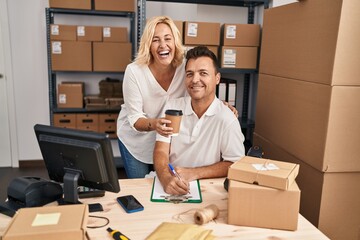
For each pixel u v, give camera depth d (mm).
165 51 1785
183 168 1548
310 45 1578
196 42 2635
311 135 1577
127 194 1370
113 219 1177
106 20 3363
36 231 909
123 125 2135
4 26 3252
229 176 1188
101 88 3188
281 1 2703
